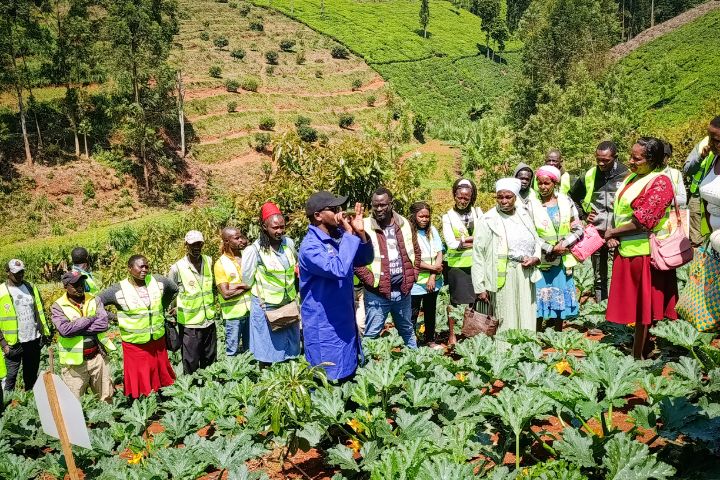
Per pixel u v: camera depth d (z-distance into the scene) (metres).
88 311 6.47
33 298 8.40
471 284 7.06
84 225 46.75
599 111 53.81
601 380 4.03
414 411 4.27
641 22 103.62
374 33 108.12
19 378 9.55
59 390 3.59
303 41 94.44
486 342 5.26
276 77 78.56
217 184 57.97
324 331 4.66
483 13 119.12
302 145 9.93
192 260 7.20
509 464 3.87
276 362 5.97
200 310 7.20
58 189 48.41
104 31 56.41
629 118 53.16
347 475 3.89
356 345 4.87
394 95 85.38
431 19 128.25
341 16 113.12
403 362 4.59
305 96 76.56
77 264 7.23
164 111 59.97
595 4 91.88
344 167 9.51
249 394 5.38
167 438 4.94
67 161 51.12
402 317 6.26
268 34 93.50
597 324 6.62
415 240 6.62
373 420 4.14
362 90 84.56
